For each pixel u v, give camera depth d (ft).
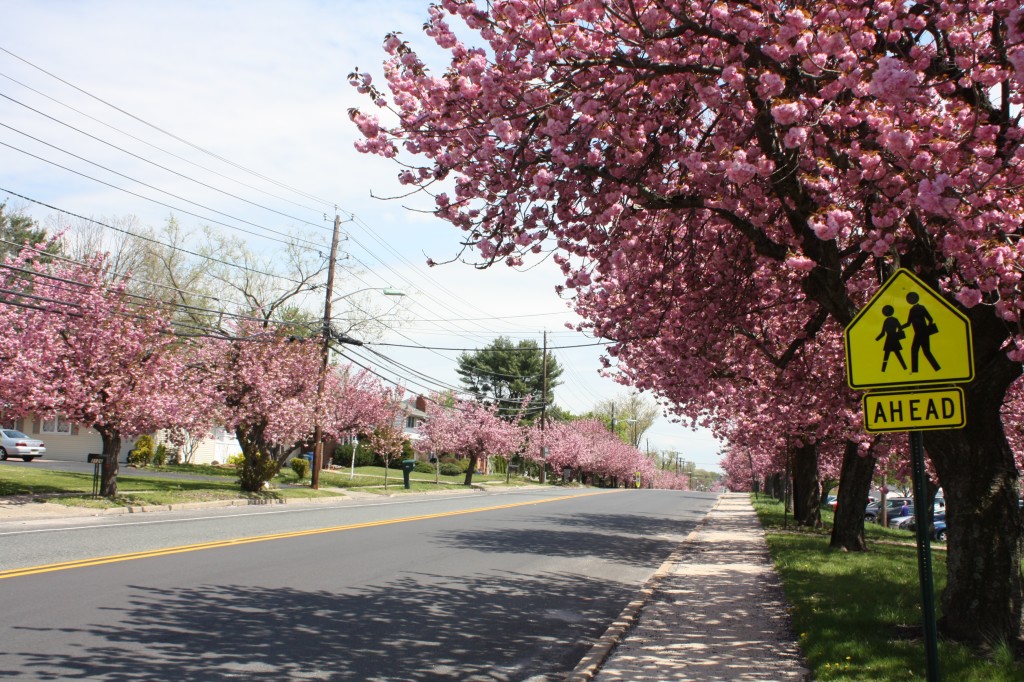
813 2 22.74
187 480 99.71
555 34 23.68
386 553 46.98
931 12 24.49
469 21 24.11
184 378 82.43
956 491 25.90
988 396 25.45
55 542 43.96
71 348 65.41
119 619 26.94
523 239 26.23
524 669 23.93
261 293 132.16
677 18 23.32
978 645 24.44
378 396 133.90
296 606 30.73
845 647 24.14
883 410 16.31
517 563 46.32
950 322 15.96
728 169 22.02
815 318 35.58
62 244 124.77
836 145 24.75
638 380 52.24
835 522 58.95
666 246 31.68
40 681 19.95
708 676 21.97
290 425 92.84
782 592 37.50
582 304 50.80
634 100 25.31
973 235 21.61
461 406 172.96
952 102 22.72
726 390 51.57
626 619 30.68
